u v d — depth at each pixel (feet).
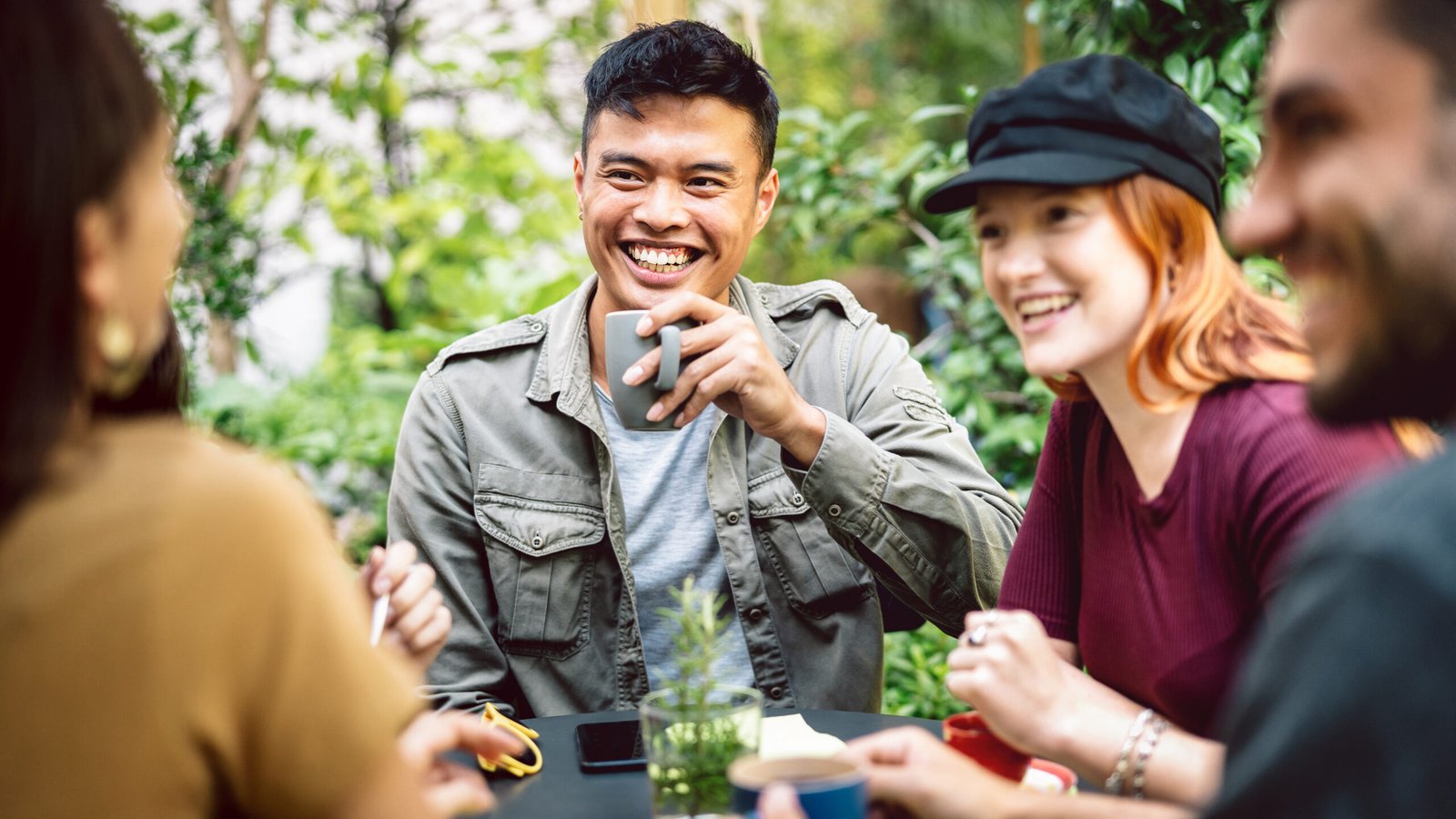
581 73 16.22
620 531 6.39
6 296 2.49
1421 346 2.35
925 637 8.94
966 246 9.52
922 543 5.93
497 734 4.09
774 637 6.41
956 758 3.44
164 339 3.78
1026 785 4.00
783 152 9.89
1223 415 3.81
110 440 2.68
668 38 6.15
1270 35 7.72
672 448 6.58
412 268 13.99
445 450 6.54
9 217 2.46
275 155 14.62
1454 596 1.93
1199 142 3.76
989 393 9.48
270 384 12.85
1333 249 2.41
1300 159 2.45
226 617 2.56
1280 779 2.09
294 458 11.19
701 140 6.14
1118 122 3.69
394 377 12.67
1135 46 8.27
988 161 3.88
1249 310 3.94
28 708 2.47
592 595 6.45
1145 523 4.09
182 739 2.53
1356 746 2.00
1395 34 2.28
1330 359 2.49
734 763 3.23
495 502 6.43
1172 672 4.00
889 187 9.58
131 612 2.49
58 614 2.48
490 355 6.74
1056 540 4.74
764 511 6.45
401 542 4.42
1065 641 4.73
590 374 6.59
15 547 2.51
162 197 2.77
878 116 19.62
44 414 2.52
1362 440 3.62
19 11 2.50
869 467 5.80
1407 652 1.95
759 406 5.54
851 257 10.25
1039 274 3.77
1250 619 3.86
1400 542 1.99
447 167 14.98
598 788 4.31
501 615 6.40
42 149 2.47
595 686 6.41
